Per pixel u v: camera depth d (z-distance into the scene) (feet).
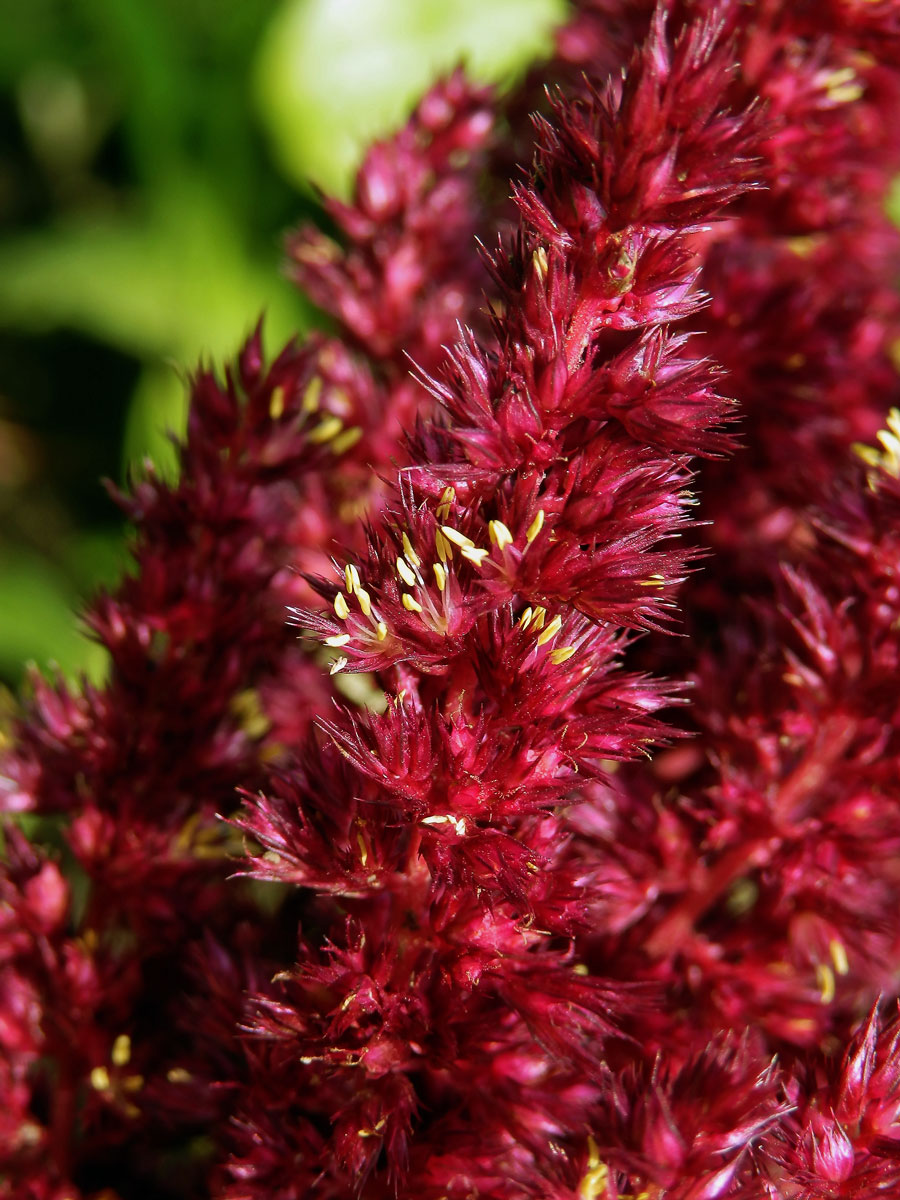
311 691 0.41
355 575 0.30
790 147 0.39
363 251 0.46
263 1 1.02
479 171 0.48
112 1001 0.40
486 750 0.30
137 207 1.11
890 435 0.37
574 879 0.32
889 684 0.37
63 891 0.40
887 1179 0.32
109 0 1.03
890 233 0.46
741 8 0.38
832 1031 0.39
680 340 0.30
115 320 1.02
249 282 1.03
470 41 0.92
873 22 0.38
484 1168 0.33
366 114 0.92
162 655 0.40
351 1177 0.33
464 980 0.32
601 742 0.30
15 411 1.06
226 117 1.04
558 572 0.29
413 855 0.32
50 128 1.18
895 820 0.37
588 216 0.29
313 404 0.41
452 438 0.30
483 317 0.43
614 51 0.43
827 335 0.41
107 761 0.39
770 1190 0.32
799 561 0.41
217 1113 0.38
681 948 0.39
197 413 0.39
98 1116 0.40
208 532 0.39
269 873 0.32
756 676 0.38
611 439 0.30
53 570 0.94
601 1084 0.32
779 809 0.38
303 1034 0.33
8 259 1.06
